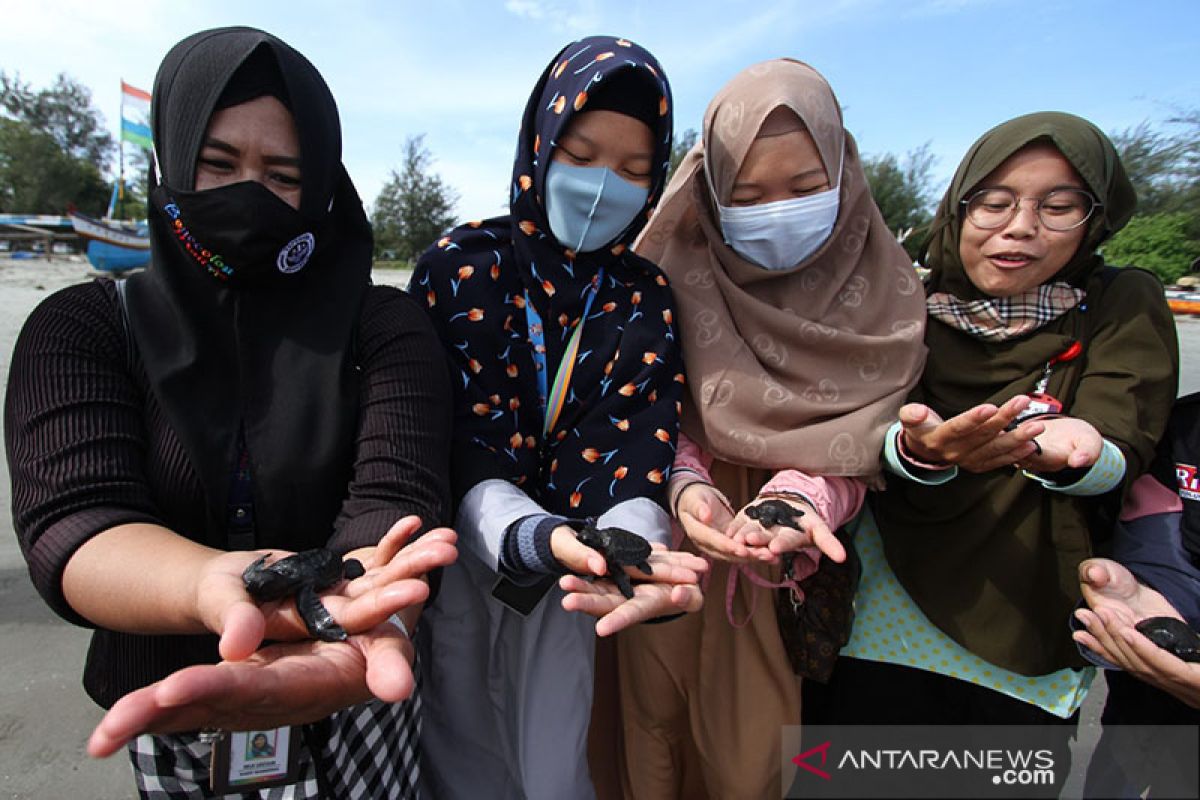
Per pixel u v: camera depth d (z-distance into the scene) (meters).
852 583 1.69
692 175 1.89
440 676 1.71
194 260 1.25
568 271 1.68
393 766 1.37
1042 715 1.65
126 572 1.03
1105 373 1.57
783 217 1.69
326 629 0.99
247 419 1.24
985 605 1.62
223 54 1.21
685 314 1.80
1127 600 1.43
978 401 1.70
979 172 1.64
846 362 1.73
